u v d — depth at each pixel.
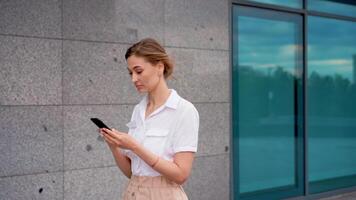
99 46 4.80
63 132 4.62
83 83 4.71
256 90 6.31
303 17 6.69
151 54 2.53
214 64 5.67
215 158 5.71
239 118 6.16
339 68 7.16
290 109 6.65
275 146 6.52
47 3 4.51
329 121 7.07
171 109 2.58
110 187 4.91
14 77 4.36
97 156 4.82
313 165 6.93
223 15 5.74
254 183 6.34
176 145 2.55
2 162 4.33
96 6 4.77
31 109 4.45
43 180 4.53
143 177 2.62
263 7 6.25
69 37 4.63
